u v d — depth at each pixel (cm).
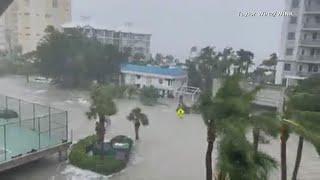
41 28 11456
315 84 3694
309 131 1888
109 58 7900
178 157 3669
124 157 3444
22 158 2959
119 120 5134
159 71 7219
